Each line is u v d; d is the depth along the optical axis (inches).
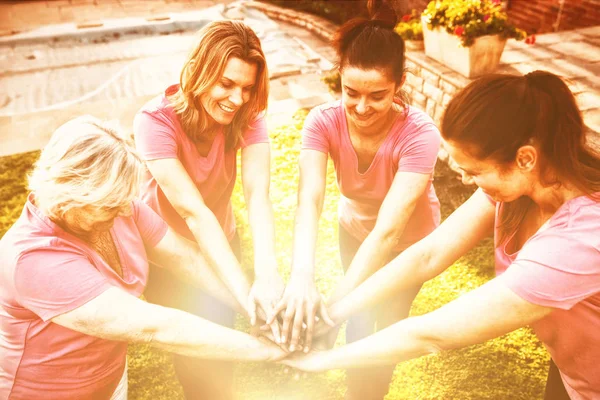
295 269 74.4
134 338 58.6
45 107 263.0
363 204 87.7
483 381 109.5
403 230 80.2
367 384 94.9
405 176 75.7
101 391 68.4
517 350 115.7
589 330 53.2
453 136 48.3
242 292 73.0
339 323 73.4
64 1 418.6
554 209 51.8
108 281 59.7
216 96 68.9
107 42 344.5
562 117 46.6
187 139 75.4
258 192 80.0
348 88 70.1
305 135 81.7
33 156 201.8
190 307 84.0
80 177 51.4
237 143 80.3
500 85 46.6
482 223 64.7
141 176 57.2
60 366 61.2
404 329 59.4
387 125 76.3
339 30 69.8
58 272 53.9
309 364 70.7
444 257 67.6
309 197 79.4
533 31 295.0
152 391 110.0
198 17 378.9
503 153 47.0
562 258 46.6
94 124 55.5
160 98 75.3
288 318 70.9
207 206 83.4
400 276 69.4
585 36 221.1
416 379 110.5
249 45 67.5
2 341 60.5
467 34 173.8
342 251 101.0
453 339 54.9
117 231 63.9
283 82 269.1
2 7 403.5
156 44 342.3
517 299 49.0
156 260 73.7
